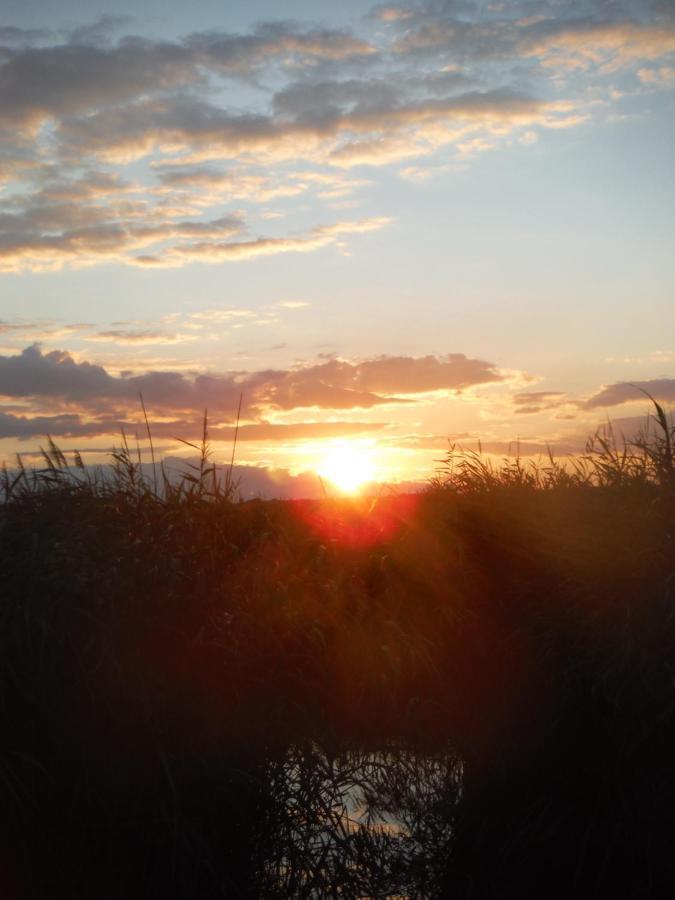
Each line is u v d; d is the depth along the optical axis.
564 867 4.05
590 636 4.41
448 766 4.58
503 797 4.37
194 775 3.88
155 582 4.28
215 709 4.08
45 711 3.76
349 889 3.98
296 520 5.96
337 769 4.35
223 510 5.15
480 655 4.98
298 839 4.09
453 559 5.43
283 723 4.21
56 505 4.51
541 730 4.41
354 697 4.68
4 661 3.74
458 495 6.07
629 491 5.13
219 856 3.84
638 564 4.50
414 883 4.02
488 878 4.07
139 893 3.68
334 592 5.09
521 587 5.11
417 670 4.91
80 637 3.89
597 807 3.98
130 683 3.90
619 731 4.08
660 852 3.85
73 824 3.69
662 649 4.03
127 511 4.71
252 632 4.49
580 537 4.87
